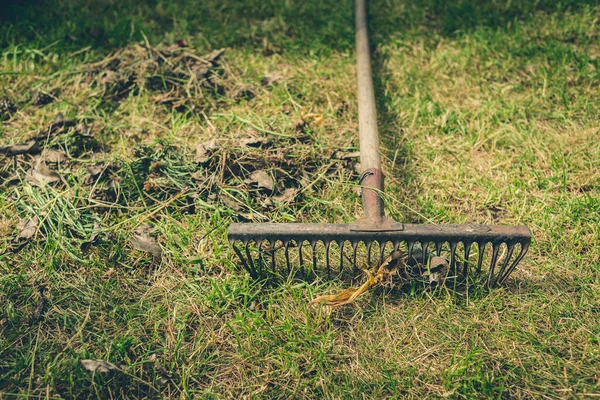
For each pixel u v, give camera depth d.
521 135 1.52
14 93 1.65
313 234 1.19
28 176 1.44
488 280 1.23
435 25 1.84
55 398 1.12
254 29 1.84
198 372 1.16
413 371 1.15
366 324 1.21
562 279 1.26
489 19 1.84
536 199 1.39
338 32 1.83
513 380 1.13
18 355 1.17
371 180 1.28
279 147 1.47
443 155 1.50
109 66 1.70
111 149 1.52
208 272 1.30
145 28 1.83
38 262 1.30
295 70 1.72
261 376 1.15
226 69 1.70
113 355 1.17
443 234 1.18
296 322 1.21
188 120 1.58
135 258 1.31
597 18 1.80
